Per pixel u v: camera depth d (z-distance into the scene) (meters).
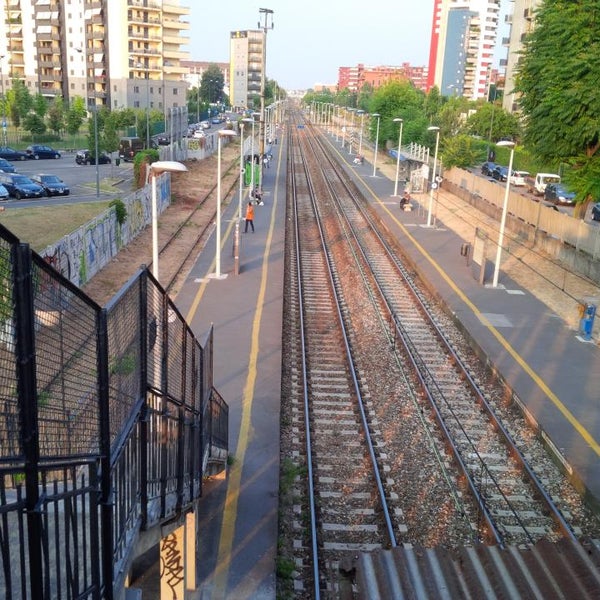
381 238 35.94
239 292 24.44
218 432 11.82
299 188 54.59
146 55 100.81
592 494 12.03
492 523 11.34
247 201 45.81
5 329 3.48
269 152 73.38
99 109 81.06
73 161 61.56
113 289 24.50
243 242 33.00
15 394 3.57
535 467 13.49
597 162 29.44
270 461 13.03
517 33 90.19
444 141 57.16
